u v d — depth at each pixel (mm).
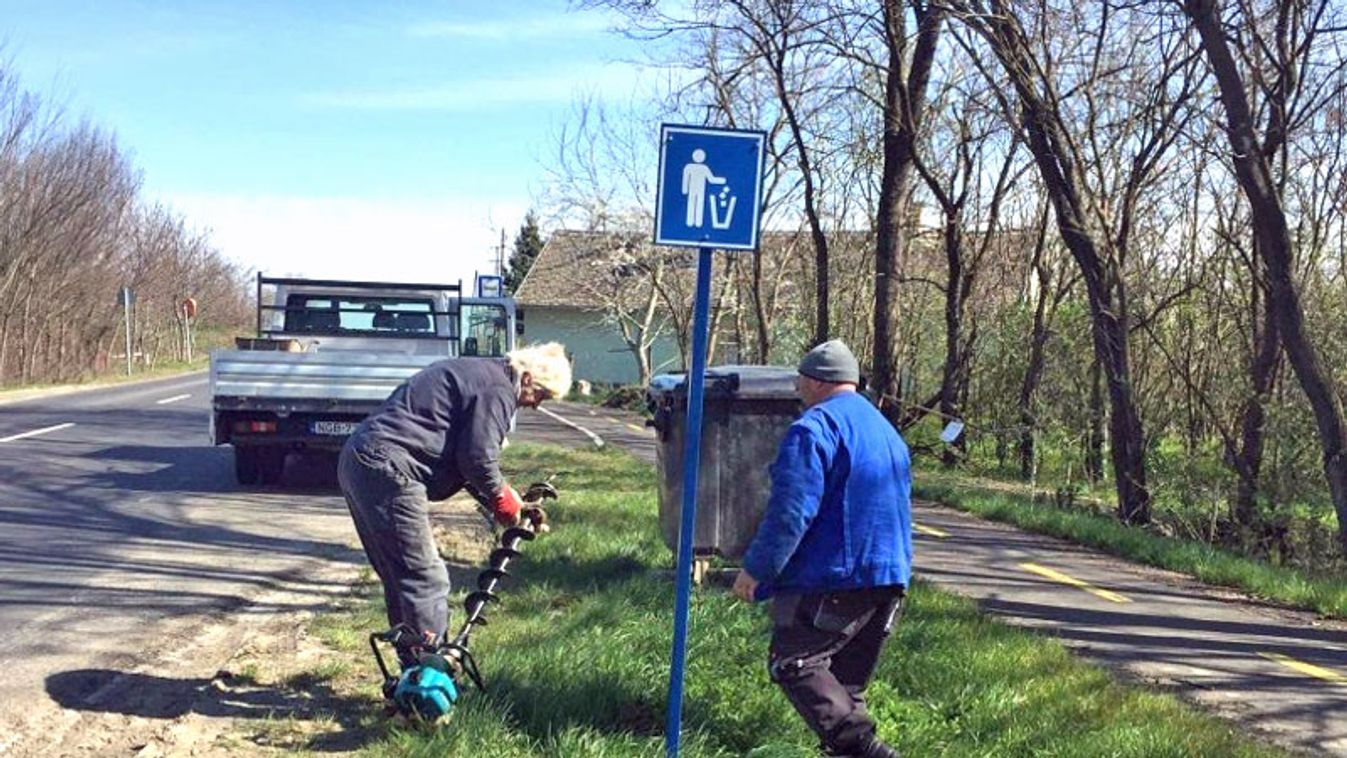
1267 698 6184
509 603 7520
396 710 5203
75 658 6281
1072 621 7945
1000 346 21031
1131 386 14469
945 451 20000
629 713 5270
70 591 7938
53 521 10734
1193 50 12961
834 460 4332
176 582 8328
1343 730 5637
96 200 40719
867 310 24438
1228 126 11305
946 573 9578
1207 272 16516
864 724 4402
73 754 4820
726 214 4711
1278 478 13797
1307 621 8430
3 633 6773
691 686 5559
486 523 11180
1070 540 11984
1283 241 11102
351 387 13000
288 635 6863
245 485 13703
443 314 15758
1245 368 15344
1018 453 20172
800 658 4387
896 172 17719
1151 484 14703
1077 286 20266
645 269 30844
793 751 4715
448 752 4648
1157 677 6531
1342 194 14852
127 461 15945
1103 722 5273
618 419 28656
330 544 10109
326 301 15570
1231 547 13633
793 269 28219
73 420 22672
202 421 23172
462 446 5277
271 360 12883
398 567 5211
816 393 4621
